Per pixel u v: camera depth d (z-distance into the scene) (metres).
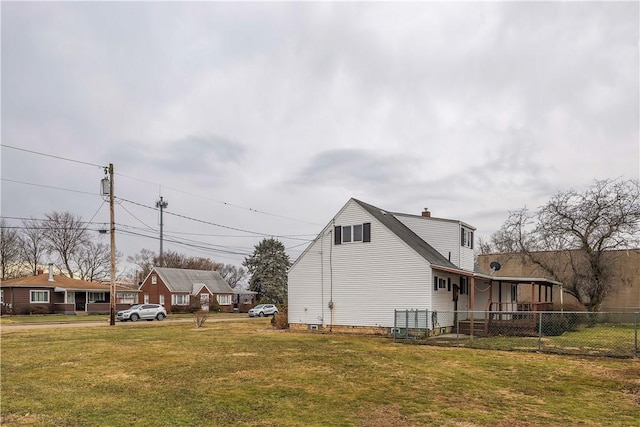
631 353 15.08
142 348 17.08
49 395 9.44
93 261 69.19
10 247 62.75
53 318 42.59
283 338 21.14
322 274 26.19
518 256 37.72
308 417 7.85
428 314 22.19
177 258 90.81
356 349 16.83
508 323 22.39
